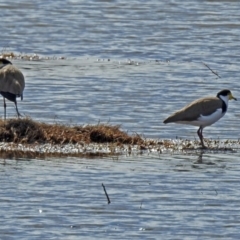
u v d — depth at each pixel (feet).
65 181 61.57
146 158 67.82
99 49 118.32
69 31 130.21
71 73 101.45
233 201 58.65
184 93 92.32
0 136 69.41
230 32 130.52
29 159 66.23
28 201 57.57
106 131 71.36
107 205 57.31
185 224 54.60
